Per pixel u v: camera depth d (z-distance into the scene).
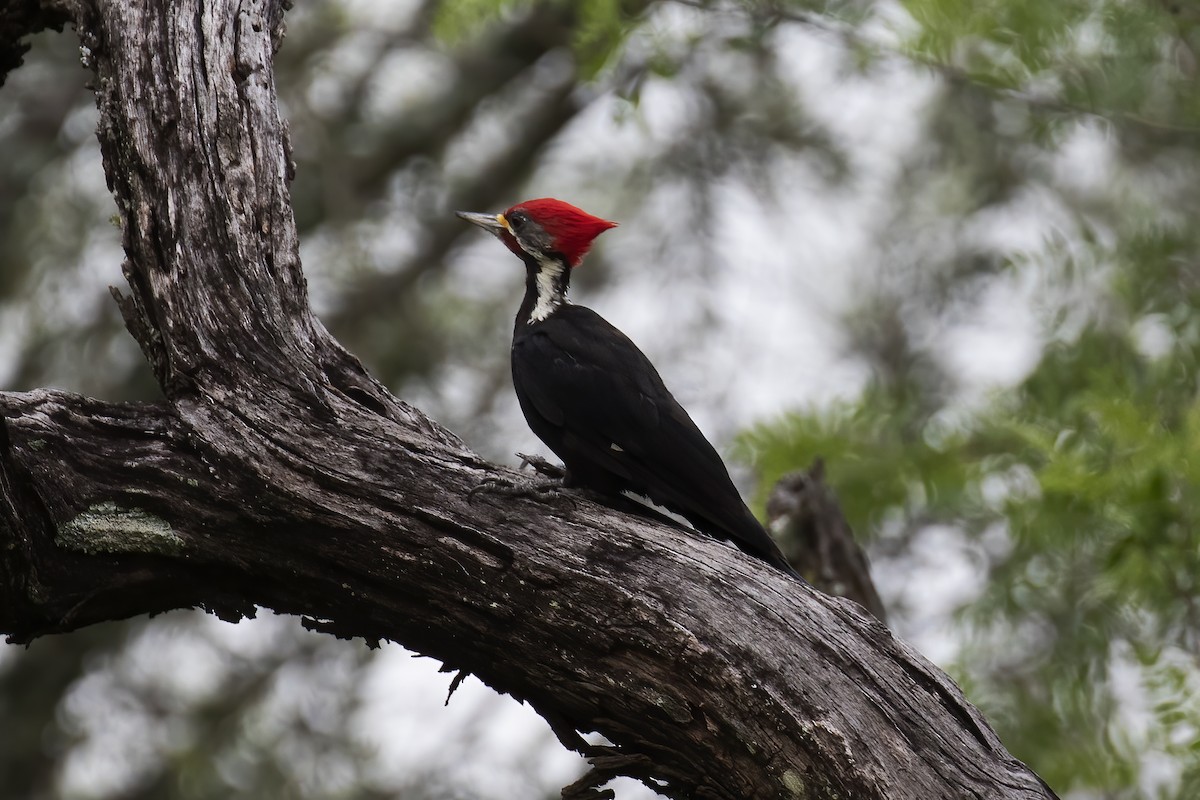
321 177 18.88
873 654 6.89
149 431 7.88
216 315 8.10
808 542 10.44
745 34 13.12
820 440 12.39
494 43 19.08
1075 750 10.65
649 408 8.99
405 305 18.59
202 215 8.32
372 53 18.64
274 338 8.12
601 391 9.07
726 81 17.41
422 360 18.38
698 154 17.38
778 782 6.78
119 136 8.49
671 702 7.00
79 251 17.50
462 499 7.56
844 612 7.02
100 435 7.84
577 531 7.41
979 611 11.61
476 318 18.58
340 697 17.80
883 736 6.66
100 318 17.89
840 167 17.47
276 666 18.52
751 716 6.80
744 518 8.71
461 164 19.69
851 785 6.58
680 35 12.78
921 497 12.41
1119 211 14.94
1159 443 9.44
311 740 17.53
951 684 6.90
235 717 18.42
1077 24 11.72
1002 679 11.81
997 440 11.98
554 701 7.43
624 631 7.08
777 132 17.55
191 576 7.84
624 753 7.31
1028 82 12.16
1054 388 11.27
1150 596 9.77
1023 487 11.51
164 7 8.74
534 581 7.25
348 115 18.64
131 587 7.84
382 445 7.75
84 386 17.95
